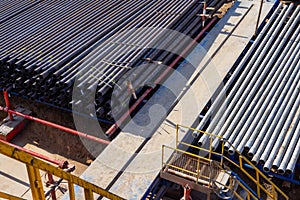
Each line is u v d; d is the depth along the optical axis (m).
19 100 12.23
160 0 14.28
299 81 10.16
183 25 12.98
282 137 8.43
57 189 9.41
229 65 11.19
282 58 11.23
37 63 10.49
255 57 11.38
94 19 12.87
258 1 14.86
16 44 11.49
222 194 7.27
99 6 13.85
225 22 13.54
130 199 7.21
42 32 12.14
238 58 11.69
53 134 11.16
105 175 7.74
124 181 7.59
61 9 13.77
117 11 13.42
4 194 3.69
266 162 7.84
